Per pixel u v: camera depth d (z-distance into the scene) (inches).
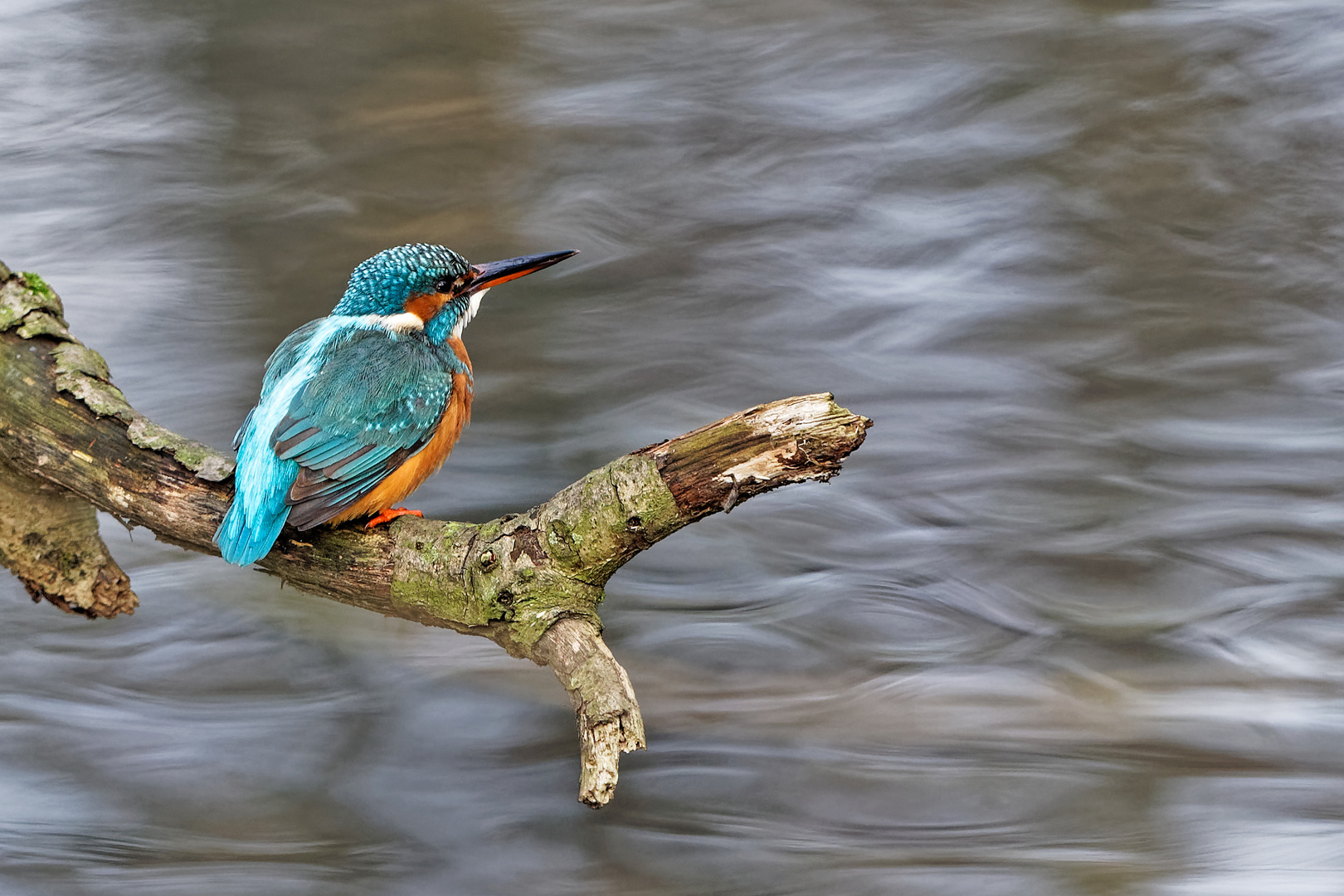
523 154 855.1
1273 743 418.6
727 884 375.9
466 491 583.8
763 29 1026.7
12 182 810.2
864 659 469.7
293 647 477.4
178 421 615.5
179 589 506.6
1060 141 879.7
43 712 446.6
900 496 576.7
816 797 402.0
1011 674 459.8
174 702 450.9
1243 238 772.0
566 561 241.1
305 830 399.2
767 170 856.9
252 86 911.7
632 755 419.2
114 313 696.4
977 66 959.0
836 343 696.4
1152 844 378.3
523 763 424.5
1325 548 530.9
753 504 573.0
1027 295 731.4
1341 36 955.3
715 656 470.9
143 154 842.8
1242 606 495.5
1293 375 657.6
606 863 388.2
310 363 299.4
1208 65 943.0
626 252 773.3
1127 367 669.9
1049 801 396.2
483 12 980.6
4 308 278.5
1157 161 847.7
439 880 383.2
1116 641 476.7
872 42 1004.6
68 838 390.0
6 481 280.1
